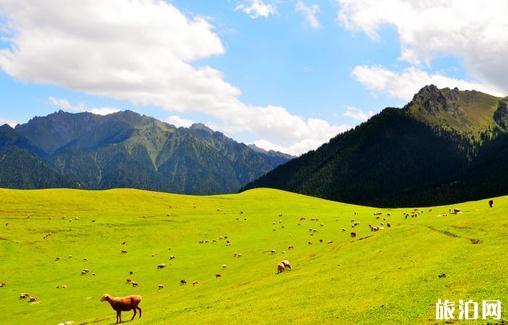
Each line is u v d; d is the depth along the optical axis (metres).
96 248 91.12
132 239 98.06
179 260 80.31
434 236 58.03
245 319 35.84
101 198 133.25
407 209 127.25
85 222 106.94
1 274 74.44
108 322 45.09
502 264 38.06
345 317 31.41
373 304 33.44
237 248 86.25
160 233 102.88
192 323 37.44
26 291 65.81
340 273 48.41
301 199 165.25
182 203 140.25
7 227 98.31
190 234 103.38
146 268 76.12
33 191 131.00
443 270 40.25
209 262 76.50
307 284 45.53
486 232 53.50
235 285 54.88
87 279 71.00
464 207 90.44
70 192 135.25
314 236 88.75
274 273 57.66
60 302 59.19
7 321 52.66
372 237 66.81
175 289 60.44
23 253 85.12
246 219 117.94
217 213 128.25
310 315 33.62
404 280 39.16
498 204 75.31
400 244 57.62
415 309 30.20
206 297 49.53
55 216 111.19
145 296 59.12
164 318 41.81
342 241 72.94
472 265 39.94
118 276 71.88
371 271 46.31
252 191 175.50
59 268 78.44
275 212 131.88
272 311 36.91
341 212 129.88
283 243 85.44
